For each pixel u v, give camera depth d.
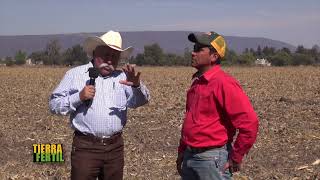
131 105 5.46
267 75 48.56
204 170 4.90
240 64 101.75
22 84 35.12
